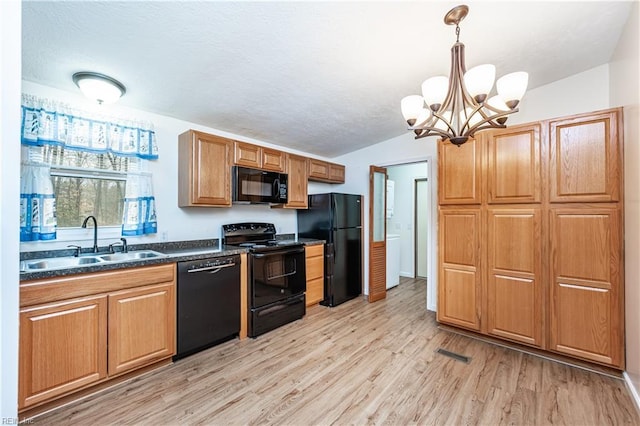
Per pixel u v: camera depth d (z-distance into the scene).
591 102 2.51
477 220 2.64
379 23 1.73
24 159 1.94
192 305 2.30
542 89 2.76
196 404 1.76
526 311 2.38
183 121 2.86
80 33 1.57
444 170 2.83
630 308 1.91
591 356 2.10
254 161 3.13
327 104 2.73
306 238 3.97
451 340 2.67
